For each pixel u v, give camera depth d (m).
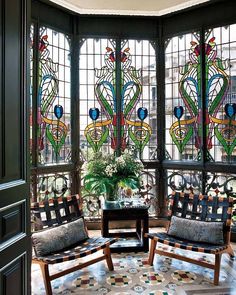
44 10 4.12
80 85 4.51
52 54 4.25
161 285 2.82
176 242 3.11
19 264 1.88
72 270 2.85
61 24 4.33
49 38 4.21
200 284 2.84
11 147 1.81
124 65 4.56
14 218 1.83
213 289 2.74
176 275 3.03
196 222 3.28
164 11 4.42
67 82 4.46
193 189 4.36
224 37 4.10
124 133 4.57
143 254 3.59
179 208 3.61
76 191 4.51
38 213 3.15
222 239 3.12
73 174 4.50
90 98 4.54
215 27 4.14
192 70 4.34
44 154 4.16
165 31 4.55
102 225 3.62
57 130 4.32
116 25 4.53
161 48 4.56
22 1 1.94
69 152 4.48
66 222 3.27
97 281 2.91
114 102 4.57
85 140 4.53
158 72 4.59
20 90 1.92
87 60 4.52
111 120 4.57
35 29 4.02
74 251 2.89
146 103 4.61
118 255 3.56
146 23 4.57
